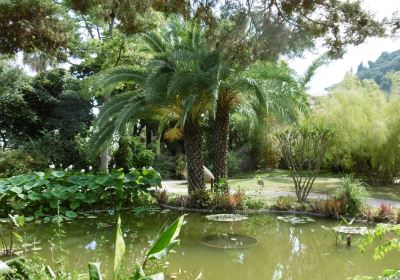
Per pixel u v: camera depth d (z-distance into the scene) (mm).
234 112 13320
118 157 19750
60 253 6730
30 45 9070
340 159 16641
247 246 7492
